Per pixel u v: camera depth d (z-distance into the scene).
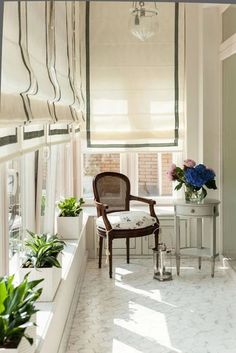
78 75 4.78
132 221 4.68
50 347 2.44
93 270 4.93
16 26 1.88
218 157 5.09
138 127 5.44
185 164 4.79
